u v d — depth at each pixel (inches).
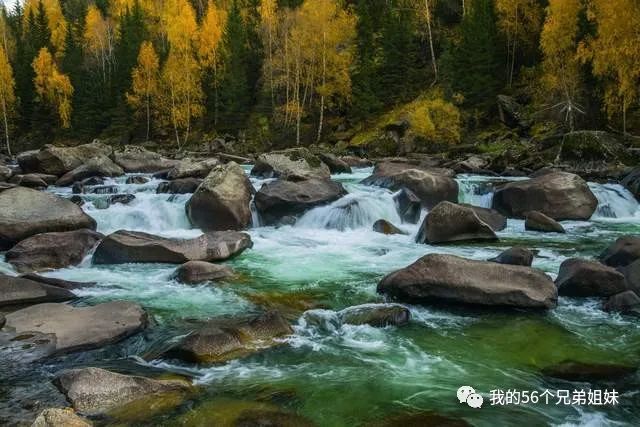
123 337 302.2
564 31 1433.3
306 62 2053.4
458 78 1769.2
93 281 422.0
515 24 1802.4
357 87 1975.9
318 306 366.6
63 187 959.6
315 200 667.4
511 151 1298.0
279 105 2228.1
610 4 1203.9
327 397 238.2
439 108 1665.8
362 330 319.9
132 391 231.8
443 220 560.1
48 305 335.3
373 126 1919.3
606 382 256.8
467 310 354.3
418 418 221.5
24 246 473.7
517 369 270.8
